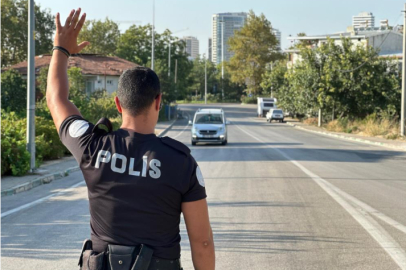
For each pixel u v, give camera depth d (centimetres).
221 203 1062
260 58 11319
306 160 2016
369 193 1197
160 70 6241
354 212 965
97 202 241
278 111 6281
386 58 4794
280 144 2983
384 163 1933
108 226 238
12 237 787
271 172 1616
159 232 237
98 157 243
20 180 1376
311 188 1273
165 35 8694
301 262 652
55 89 271
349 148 2697
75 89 3650
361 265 640
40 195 1205
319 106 4844
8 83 2772
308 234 795
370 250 707
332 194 1178
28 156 1487
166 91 6225
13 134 1592
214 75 14550
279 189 1255
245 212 966
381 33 6250
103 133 253
